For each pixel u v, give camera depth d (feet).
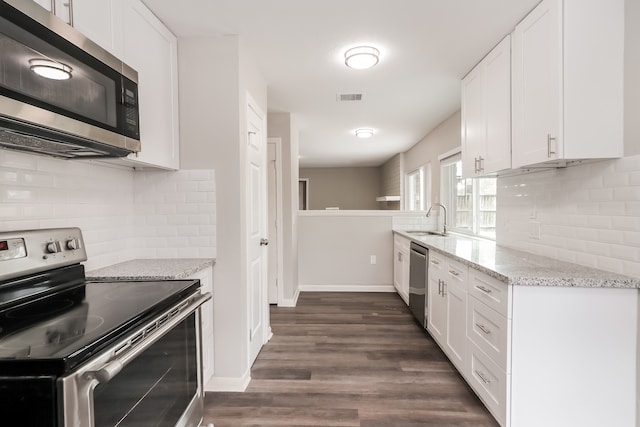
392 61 8.21
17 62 3.18
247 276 7.54
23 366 2.61
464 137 9.07
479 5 5.97
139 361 3.58
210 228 7.10
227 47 7.00
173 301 4.39
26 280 4.33
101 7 4.79
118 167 6.66
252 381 7.29
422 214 14.82
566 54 5.36
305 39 7.18
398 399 6.58
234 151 7.03
